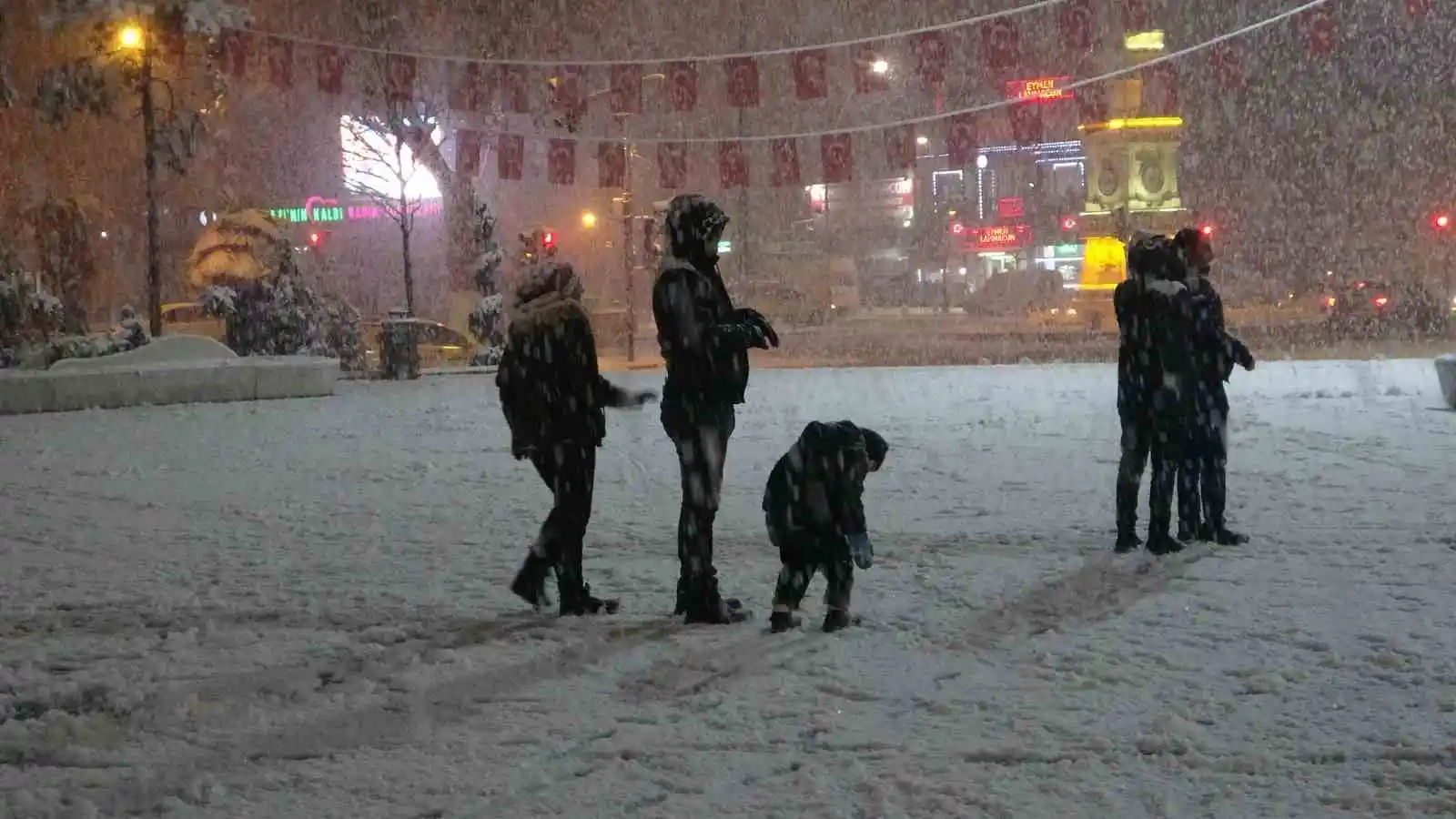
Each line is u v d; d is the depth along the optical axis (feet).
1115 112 151.74
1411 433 50.52
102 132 151.64
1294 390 68.85
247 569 31.65
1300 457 44.98
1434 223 195.62
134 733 19.44
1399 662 20.93
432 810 16.15
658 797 16.39
